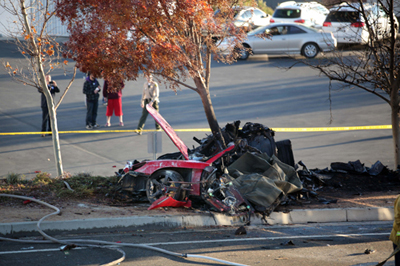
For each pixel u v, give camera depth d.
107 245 16.28
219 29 25.86
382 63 26.98
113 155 35.59
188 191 21.20
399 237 11.49
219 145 24.61
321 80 60.22
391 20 25.70
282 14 76.19
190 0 23.28
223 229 19.52
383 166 28.34
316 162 32.94
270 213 21.06
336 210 21.75
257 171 23.41
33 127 44.12
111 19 22.23
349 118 45.31
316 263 14.97
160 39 23.94
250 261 15.02
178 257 15.21
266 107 49.66
